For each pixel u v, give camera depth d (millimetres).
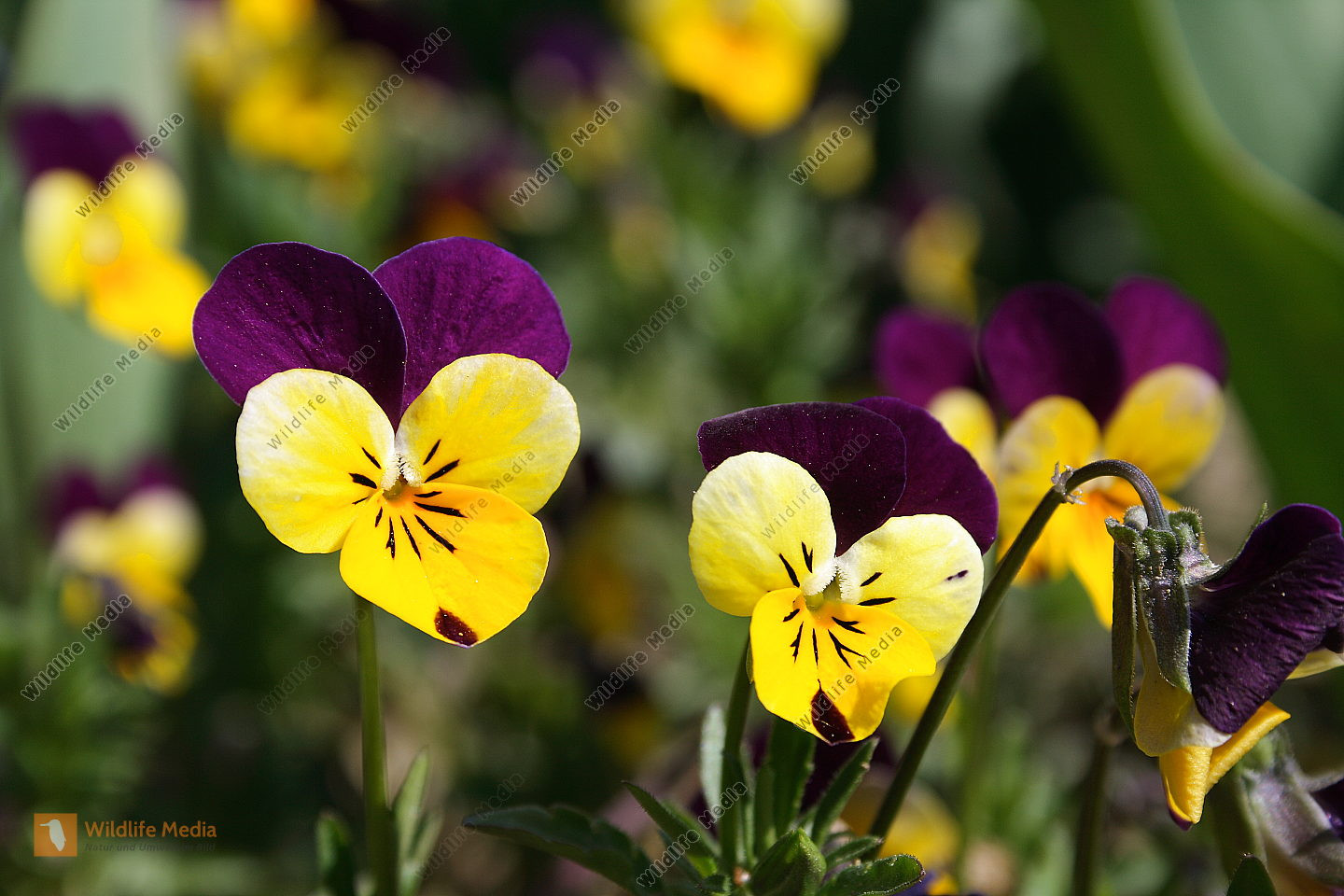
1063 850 424
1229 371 600
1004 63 1229
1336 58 692
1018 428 388
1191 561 345
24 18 798
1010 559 353
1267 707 352
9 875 491
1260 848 362
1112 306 397
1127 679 347
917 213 920
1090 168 1249
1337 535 339
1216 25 694
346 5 876
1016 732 447
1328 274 543
